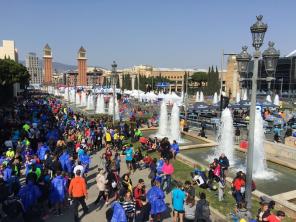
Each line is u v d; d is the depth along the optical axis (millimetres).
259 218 9422
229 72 120188
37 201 10664
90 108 61375
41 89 189375
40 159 16109
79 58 183250
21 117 32531
